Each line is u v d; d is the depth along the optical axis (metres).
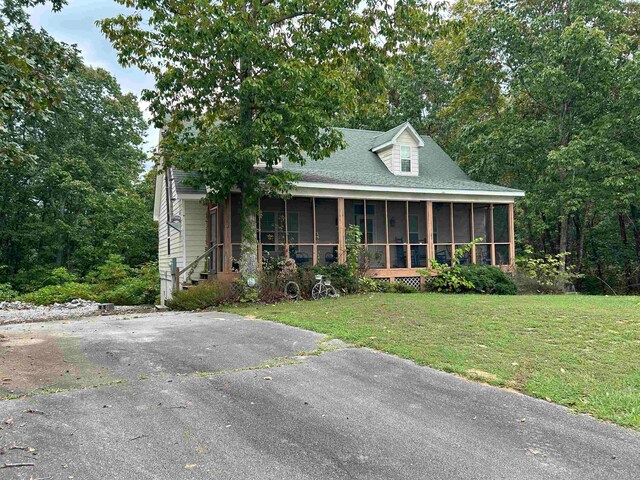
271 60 10.80
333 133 11.47
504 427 3.80
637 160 16.83
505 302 10.11
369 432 3.68
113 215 25.47
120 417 3.86
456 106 24.86
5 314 12.23
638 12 20.52
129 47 11.08
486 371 5.24
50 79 8.41
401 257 17.03
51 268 25.06
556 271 16.31
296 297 12.05
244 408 4.12
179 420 3.83
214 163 10.91
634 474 3.04
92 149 27.44
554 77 17.28
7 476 2.89
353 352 6.06
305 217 15.98
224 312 10.07
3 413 3.88
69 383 4.74
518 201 20.00
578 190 17.17
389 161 17.78
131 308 14.02
